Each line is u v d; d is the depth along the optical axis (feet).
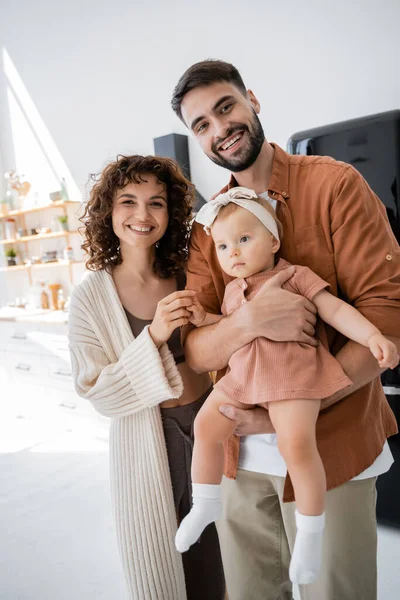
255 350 3.94
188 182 5.31
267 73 10.26
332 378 3.74
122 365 4.55
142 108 12.66
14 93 16.16
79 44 13.83
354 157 7.50
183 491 4.99
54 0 14.19
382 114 7.31
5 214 16.14
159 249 5.36
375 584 4.29
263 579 4.71
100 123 13.75
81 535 8.52
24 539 8.54
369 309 3.84
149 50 12.22
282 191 4.28
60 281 15.57
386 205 7.34
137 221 4.83
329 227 4.11
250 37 10.37
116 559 7.74
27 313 14.85
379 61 8.77
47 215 15.67
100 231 5.11
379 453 4.16
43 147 15.58
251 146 4.31
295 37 9.73
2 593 7.11
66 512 9.32
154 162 4.94
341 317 3.79
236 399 3.92
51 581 7.32
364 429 4.07
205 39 11.12
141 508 4.73
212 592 5.35
